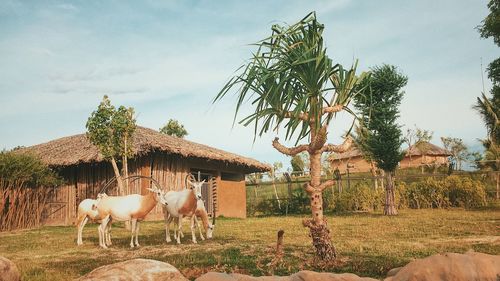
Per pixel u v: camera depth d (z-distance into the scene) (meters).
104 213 10.47
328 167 38.59
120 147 16.80
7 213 17.92
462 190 23.94
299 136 7.10
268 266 6.51
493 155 27.16
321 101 6.70
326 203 25.67
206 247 9.38
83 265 7.57
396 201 24.20
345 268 6.41
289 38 6.86
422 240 9.71
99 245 10.86
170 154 20.25
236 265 6.78
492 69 25.02
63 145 23.72
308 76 6.69
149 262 2.85
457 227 12.49
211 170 23.66
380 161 20.94
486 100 27.41
